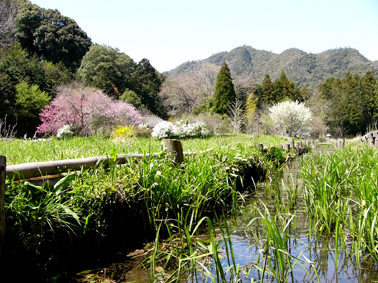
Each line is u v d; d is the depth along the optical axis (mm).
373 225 2043
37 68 23516
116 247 2430
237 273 1889
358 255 2102
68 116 15508
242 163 4895
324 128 34969
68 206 2111
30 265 1823
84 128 14156
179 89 37375
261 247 2381
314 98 44344
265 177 5547
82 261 2154
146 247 2439
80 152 3537
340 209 2857
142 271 2031
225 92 31922
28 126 18766
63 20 35375
